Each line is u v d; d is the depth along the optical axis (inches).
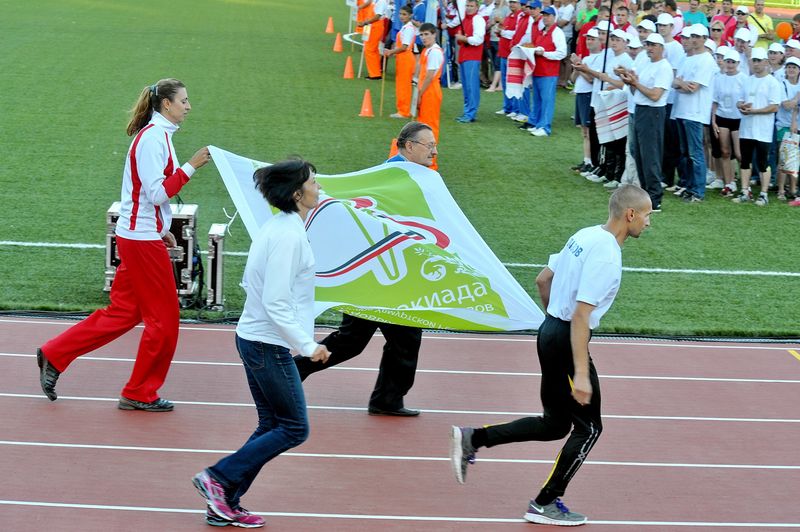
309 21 1323.8
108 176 561.6
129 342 351.9
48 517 230.5
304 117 745.6
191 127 690.8
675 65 594.6
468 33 755.4
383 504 247.8
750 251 492.1
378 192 320.8
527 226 510.0
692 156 573.3
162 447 272.2
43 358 289.1
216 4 1450.5
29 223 470.9
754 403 330.3
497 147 690.8
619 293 428.5
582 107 635.5
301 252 217.5
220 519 229.5
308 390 321.1
